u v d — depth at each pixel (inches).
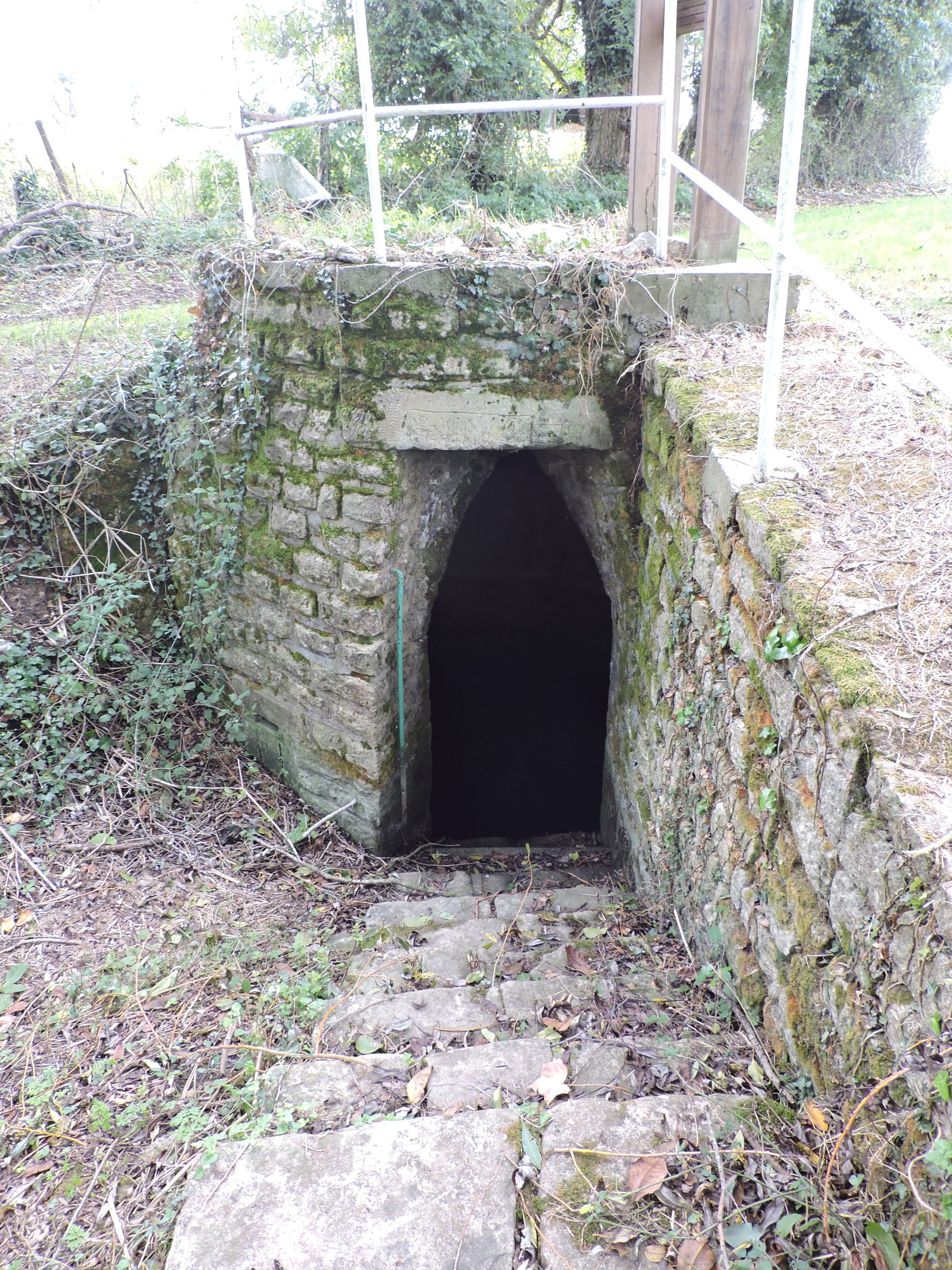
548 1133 75.5
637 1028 96.8
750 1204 65.3
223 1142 82.1
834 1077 66.2
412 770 174.4
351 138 406.0
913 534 77.0
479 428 142.4
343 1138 78.9
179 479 188.7
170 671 189.0
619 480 147.1
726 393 112.8
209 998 115.3
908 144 397.7
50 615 183.6
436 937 129.0
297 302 148.8
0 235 279.6
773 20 386.3
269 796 178.1
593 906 140.3
